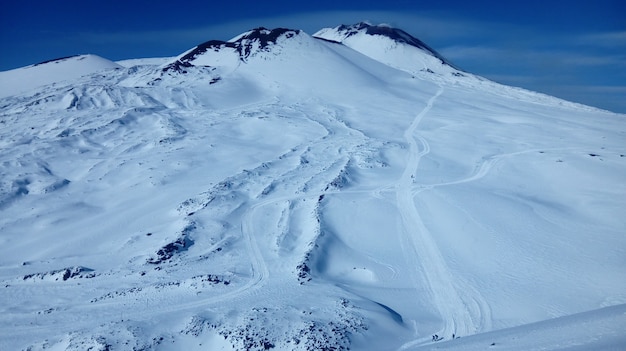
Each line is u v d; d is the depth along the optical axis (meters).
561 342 12.52
